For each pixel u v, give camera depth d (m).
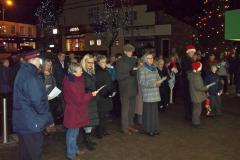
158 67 11.05
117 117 10.61
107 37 37.31
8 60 10.96
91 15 39.75
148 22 32.97
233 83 18.59
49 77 7.96
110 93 7.91
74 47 42.72
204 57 15.56
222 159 6.48
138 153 6.87
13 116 5.12
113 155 6.75
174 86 13.36
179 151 7.00
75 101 6.29
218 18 21.52
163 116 10.65
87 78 7.07
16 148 7.22
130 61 8.22
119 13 34.84
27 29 48.38
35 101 4.92
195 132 8.59
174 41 31.17
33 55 5.04
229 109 11.89
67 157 6.61
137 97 9.19
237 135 8.28
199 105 9.09
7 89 10.66
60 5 44.19
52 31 44.38
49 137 8.18
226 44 21.44
